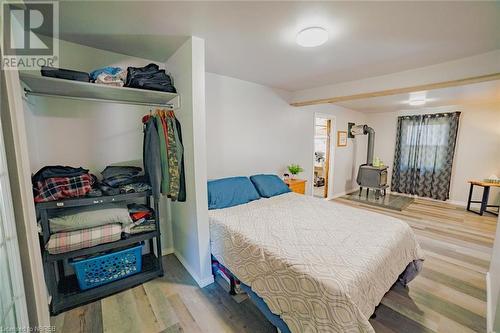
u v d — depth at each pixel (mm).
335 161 5215
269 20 1555
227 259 1853
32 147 1729
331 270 1260
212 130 2846
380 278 1421
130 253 1990
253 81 3148
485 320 1641
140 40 1869
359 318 1079
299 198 2822
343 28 1655
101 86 1666
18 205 1016
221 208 2400
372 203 4867
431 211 4320
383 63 2377
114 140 2199
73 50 1922
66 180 1646
